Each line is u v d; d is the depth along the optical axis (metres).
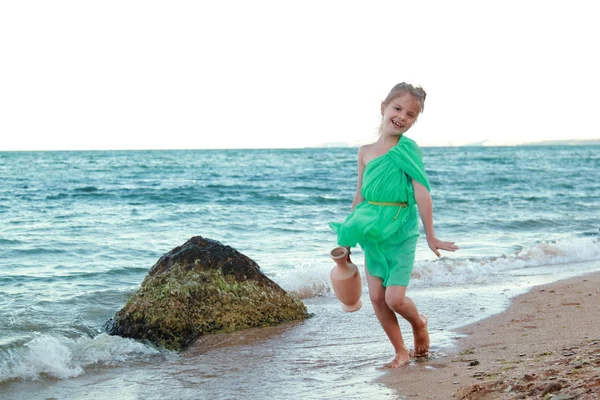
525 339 4.76
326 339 5.43
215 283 6.03
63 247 11.21
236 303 5.96
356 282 4.21
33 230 13.41
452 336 5.14
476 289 7.63
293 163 55.06
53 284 8.16
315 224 15.16
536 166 51.34
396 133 4.14
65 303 6.81
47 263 9.76
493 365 3.92
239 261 6.30
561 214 17.97
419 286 8.05
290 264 9.73
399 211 4.07
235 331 5.80
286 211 17.95
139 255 10.62
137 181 30.48
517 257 10.20
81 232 13.22
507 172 41.16
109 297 7.12
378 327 5.82
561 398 2.80
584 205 20.77
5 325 5.81
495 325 5.50
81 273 8.96
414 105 4.09
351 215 4.16
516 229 14.70
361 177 4.34
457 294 7.25
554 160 66.44
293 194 23.53
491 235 13.66
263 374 4.40
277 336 5.59
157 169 42.94
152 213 16.88
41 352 4.84
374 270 4.19
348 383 3.93
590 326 5.10
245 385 4.14
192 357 5.06
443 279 8.55
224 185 27.69
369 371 4.20
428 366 4.11
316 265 8.49
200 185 27.73
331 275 4.26
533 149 150.00
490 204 20.83
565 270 9.17
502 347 4.52
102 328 5.93
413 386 3.62
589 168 47.53
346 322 6.08
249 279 6.22
